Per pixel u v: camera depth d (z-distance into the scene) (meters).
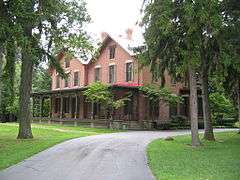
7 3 16.16
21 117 26.05
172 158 16.06
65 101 51.56
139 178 11.42
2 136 27.69
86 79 49.12
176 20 20.02
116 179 11.24
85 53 27.66
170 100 40.16
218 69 20.94
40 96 52.09
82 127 40.56
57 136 27.66
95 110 46.00
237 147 20.98
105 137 27.09
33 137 26.45
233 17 20.19
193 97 21.98
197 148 20.36
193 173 12.25
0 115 54.72
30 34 21.42
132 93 40.97
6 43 17.14
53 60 26.44
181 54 20.11
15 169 13.12
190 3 18.34
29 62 26.30
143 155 17.02
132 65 42.38
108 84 41.97
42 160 15.38
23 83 26.25
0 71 22.17
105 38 46.38
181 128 42.19
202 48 20.75
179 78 24.47
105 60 46.69
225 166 13.82
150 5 20.30
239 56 19.70
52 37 25.59
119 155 16.98
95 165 14.02
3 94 46.25
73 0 26.34
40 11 18.47
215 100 43.78
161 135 29.91
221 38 19.81
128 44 42.56
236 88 27.14
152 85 39.75
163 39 21.28
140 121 40.41
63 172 12.45
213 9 18.41
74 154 17.33
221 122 46.84
